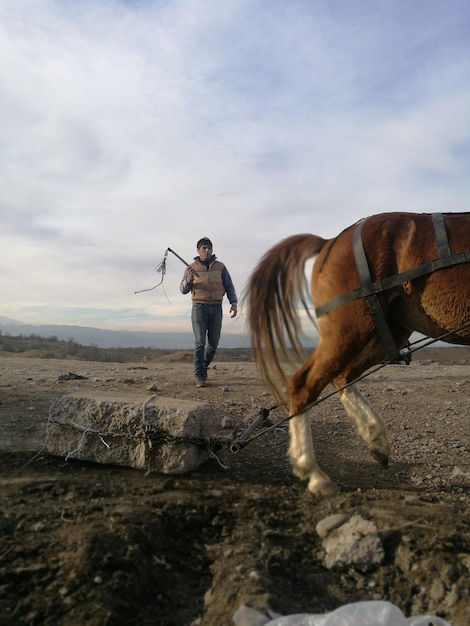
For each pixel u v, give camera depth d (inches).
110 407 116.3
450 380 253.9
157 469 112.3
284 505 98.5
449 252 95.7
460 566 76.5
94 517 88.0
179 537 87.6
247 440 110.2
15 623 64.4
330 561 81.2
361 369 113.7
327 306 104.6
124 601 68.9
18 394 190.1
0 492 99.7
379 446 115.7
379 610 64.1
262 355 113.7
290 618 63.6
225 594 71.0
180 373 289.9
